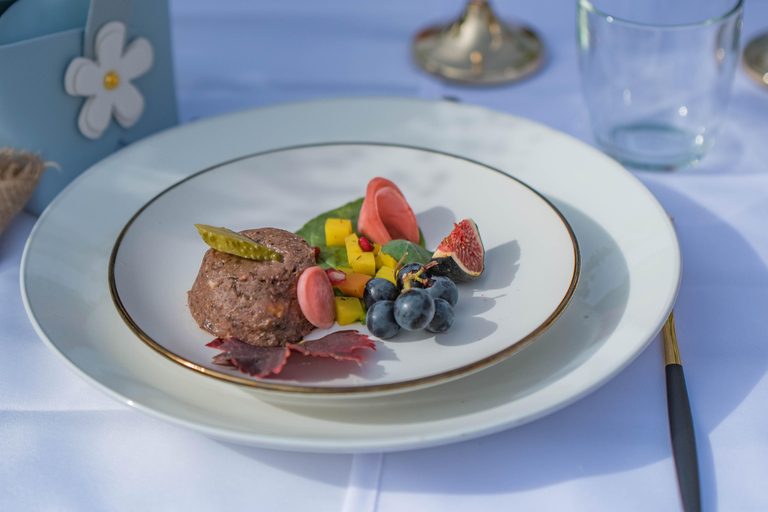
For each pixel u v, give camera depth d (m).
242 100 0.77
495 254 0.61
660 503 0.52
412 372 0.55
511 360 0.55
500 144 0.68
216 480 0.53
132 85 0.69
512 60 0.79
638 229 0.60
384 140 0.69
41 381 0.56
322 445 0.51
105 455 0.54
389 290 0.57
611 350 0.54
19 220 0.66
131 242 0.60
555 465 0.53
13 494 0.52
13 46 0.61
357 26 0.86
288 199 0.65
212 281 0.57
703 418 0.54
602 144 0.71
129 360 0.55
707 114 0.69
